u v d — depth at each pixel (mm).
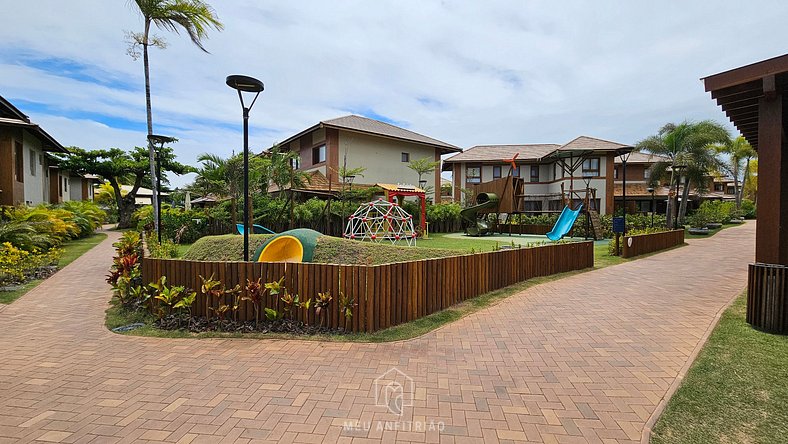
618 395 3287
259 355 4258
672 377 3607
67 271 9734
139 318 5691
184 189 27875
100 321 5656
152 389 3443
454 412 3035
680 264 10734
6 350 4469
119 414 3018
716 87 4910
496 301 6598
